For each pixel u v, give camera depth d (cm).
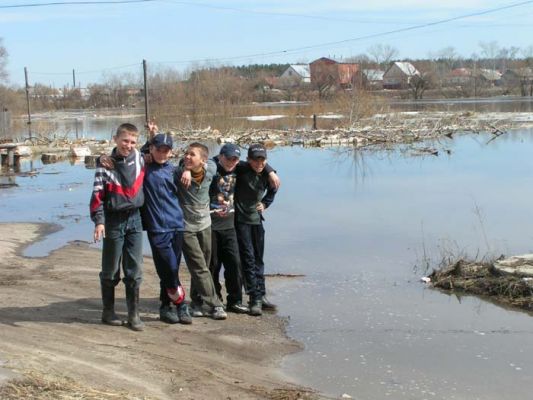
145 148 705
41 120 7244
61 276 930
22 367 509
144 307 786
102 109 11031
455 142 3584
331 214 1533
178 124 4588
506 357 667
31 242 1233
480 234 1288
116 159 654
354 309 824
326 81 10069
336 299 868
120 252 671
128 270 677
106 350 602
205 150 724
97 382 509
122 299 808
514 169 2333
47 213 1591
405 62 12456
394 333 737
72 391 472
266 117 6000
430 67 11856
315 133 4066
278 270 1034
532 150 3017
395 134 3947
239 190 775
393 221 1436
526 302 834
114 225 662
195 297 765
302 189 1955
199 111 4738
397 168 2466
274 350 675
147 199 685
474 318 791
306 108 6397
